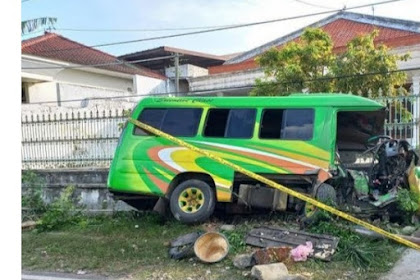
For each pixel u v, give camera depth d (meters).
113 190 7.35
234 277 4.88
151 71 25.28
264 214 7.36
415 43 14.77
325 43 12.02
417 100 8.12
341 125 7.82
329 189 6.47
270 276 4.57
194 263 5.43
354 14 20.69
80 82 20.84
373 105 6.77
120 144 7.44
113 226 7.55
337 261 5.18
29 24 13.74
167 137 6.14
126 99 18.47
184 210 7.13
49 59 18.81
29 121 11.20
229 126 7.17
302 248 5.21
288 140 6.88
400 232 5.96
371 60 10.92
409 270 4.81
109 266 5.49
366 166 7.61
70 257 5.96
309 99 7.01
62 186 9.55
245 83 18.94
